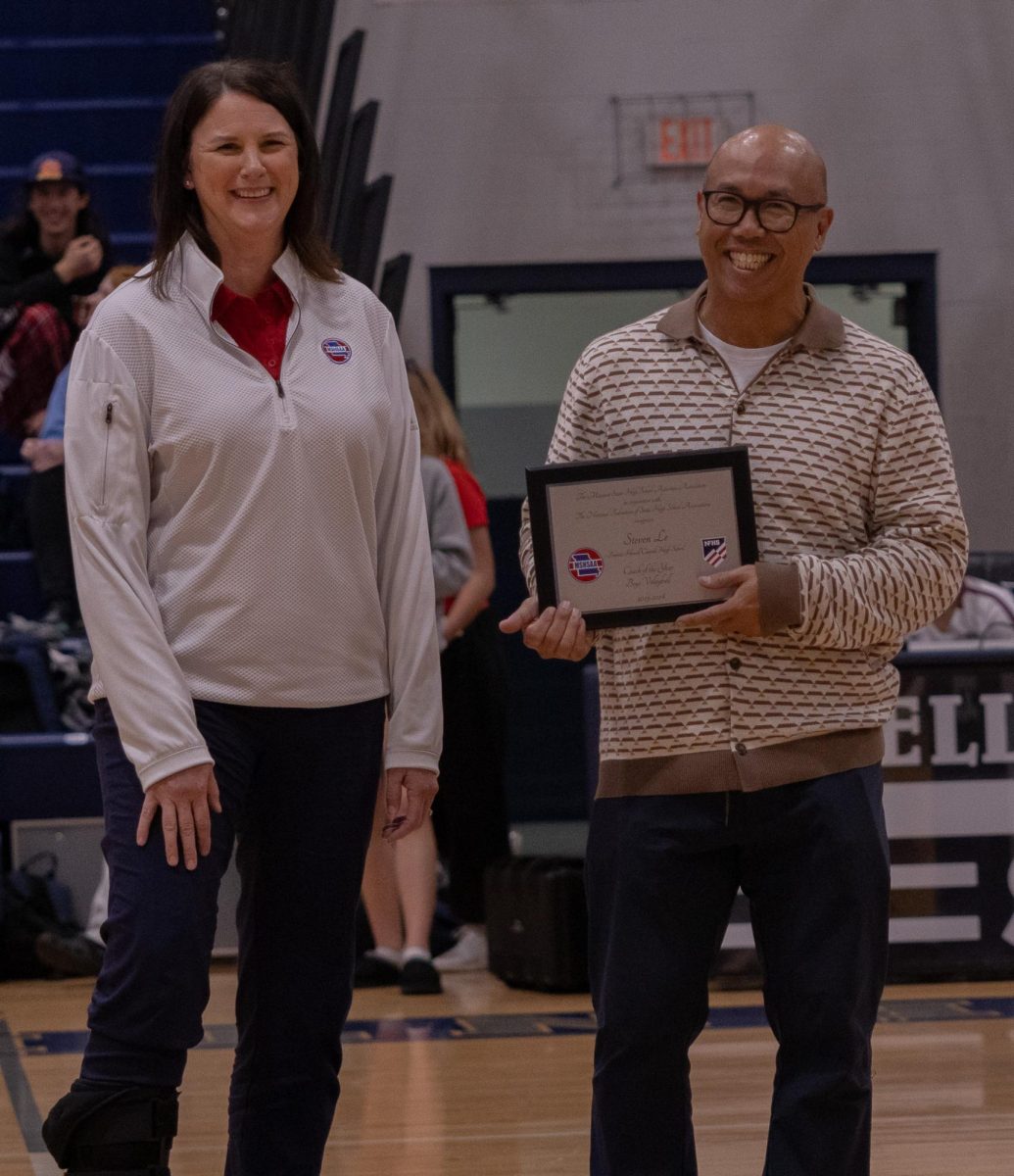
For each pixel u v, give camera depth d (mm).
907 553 5312
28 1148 7770
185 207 5355
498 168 17344
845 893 5281
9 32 18781
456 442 12586
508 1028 10383
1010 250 17453
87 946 12391
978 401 17500
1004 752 11109
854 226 17406
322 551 5250
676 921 5410
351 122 16812
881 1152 7488
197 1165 7477
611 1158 5473
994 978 11227
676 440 5441
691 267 17391
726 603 5195
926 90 17344
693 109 17297
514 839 13617
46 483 14352
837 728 5340
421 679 5500
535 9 17312
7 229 15344
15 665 13344
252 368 5238
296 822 5340
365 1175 7320
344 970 5484
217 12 18000
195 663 5172
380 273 17312
